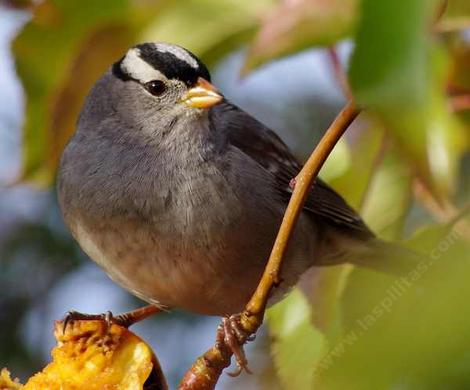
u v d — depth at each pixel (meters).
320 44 2.41
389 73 1.55
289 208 2.36
